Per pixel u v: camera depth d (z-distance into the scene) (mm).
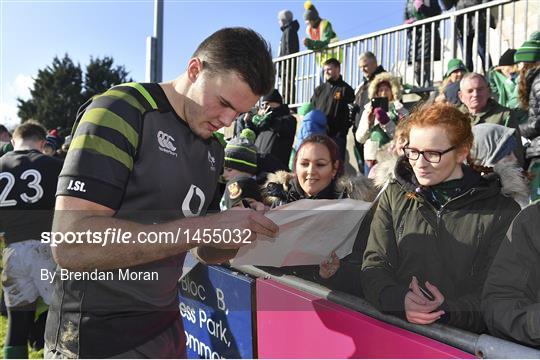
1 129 6875
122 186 1282
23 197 2723
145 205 1381
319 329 1577
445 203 1531
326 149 2203
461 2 5633
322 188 2221
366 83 5402
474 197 1492
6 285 2465
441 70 5812
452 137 1501
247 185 2375
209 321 2127
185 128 1444
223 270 2008
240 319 1900
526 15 5000
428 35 5980
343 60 7254
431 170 1513
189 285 2279
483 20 5453
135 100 1350
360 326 1430
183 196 1458
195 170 1491
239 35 1365
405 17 6324
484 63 5441
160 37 6625
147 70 6594
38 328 3520
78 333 1412
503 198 1539
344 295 1556
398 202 1602
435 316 1296
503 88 4293
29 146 2941
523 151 3107
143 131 1343
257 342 1852
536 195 2982
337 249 1727
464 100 3309
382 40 6660
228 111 1397
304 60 8039
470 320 1380
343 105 5418
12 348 2859
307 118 4707
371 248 1578
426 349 1232
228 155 3045
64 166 1251
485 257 1461
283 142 5082
